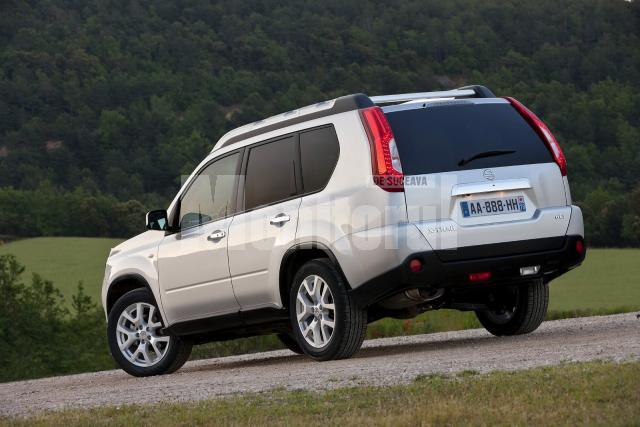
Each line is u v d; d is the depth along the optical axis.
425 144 10.82
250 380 10.23
